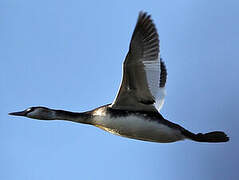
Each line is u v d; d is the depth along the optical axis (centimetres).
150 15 1326
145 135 1441
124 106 1440
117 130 1454
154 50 1330
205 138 1467
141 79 1363
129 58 1322
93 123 1485
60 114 1554
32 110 1589
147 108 1433
